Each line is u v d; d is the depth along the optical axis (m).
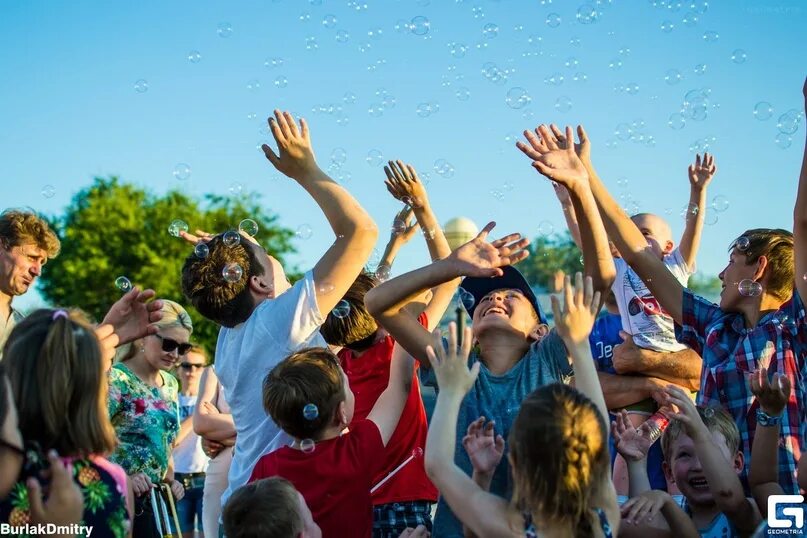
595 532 2.21
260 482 2.44
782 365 3.04
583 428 2.21
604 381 3.89
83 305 28.84
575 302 2.52
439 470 2.30
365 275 3.49
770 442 2.72
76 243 29.53
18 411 2.17
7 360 2.21
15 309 3.83
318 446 2.68
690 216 4.39
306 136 3.03
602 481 2.23
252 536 2.35
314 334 2.98
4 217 3.75
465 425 2.72
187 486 5.56
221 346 3.01
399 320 2.79
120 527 2.30
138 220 30.09
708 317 3.30
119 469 2.37
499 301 2.92
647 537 2.72
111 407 3.36
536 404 2.24
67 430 2.19
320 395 2.64
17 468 2.13
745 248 3.23
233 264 2.95
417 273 2.71
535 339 2.92
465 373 2.44
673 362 3.81
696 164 4.41
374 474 2.72
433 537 2.69
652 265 3.29
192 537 5.56
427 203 3.50
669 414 2.79
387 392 2.93
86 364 2.22
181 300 28.84
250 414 2.90
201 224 30.73
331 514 2.61
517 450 2.24
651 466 3.47
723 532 2.85
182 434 5.24
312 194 2.97
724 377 3.16
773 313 3.14
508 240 2.73
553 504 2.18
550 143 2.88
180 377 5.88
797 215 2.91
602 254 2.74
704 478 2.89
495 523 2.25
